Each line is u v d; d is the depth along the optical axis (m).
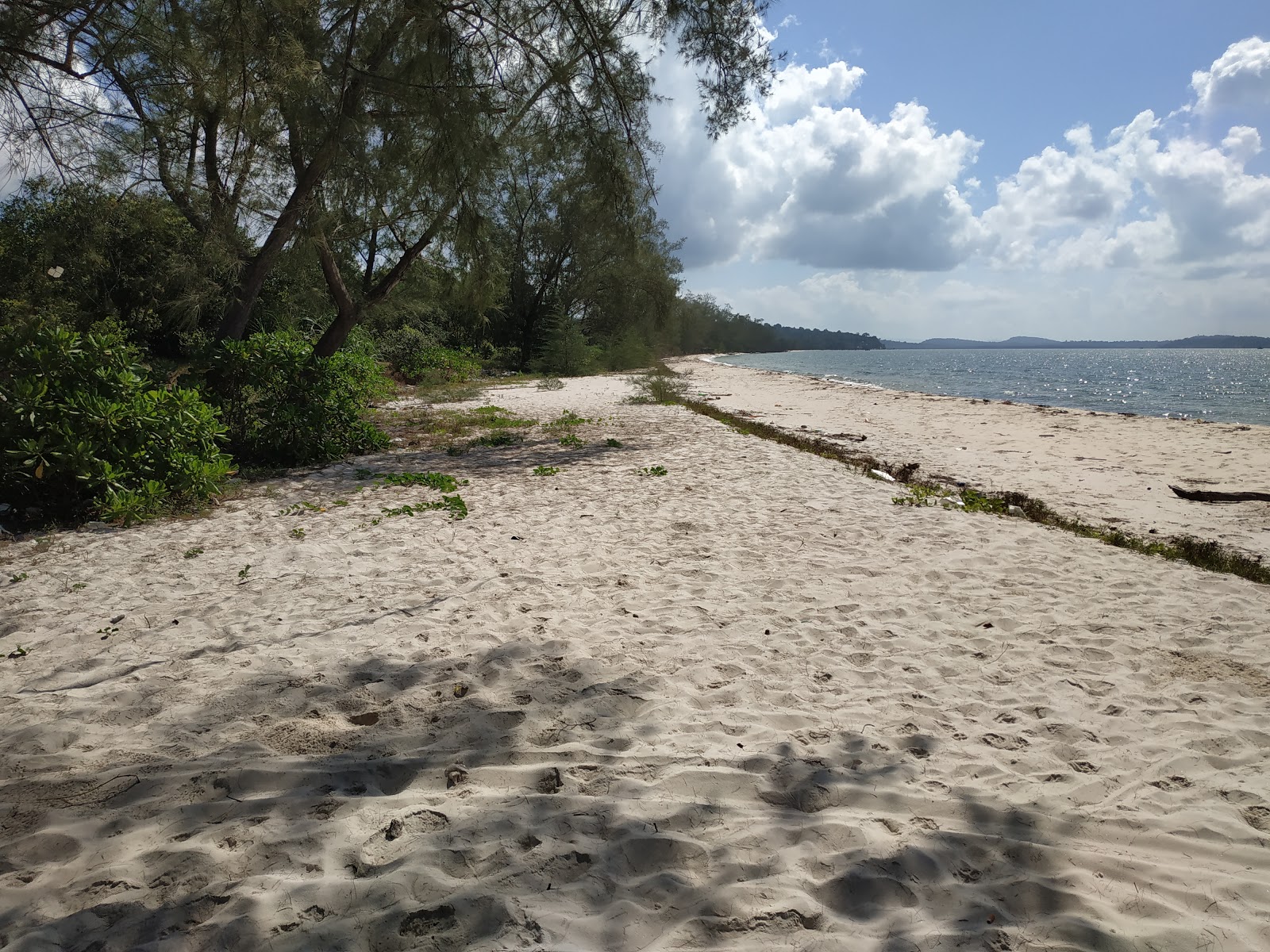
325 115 11.00
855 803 2.72
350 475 9.85
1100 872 2.34
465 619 4.58
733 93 12.22
